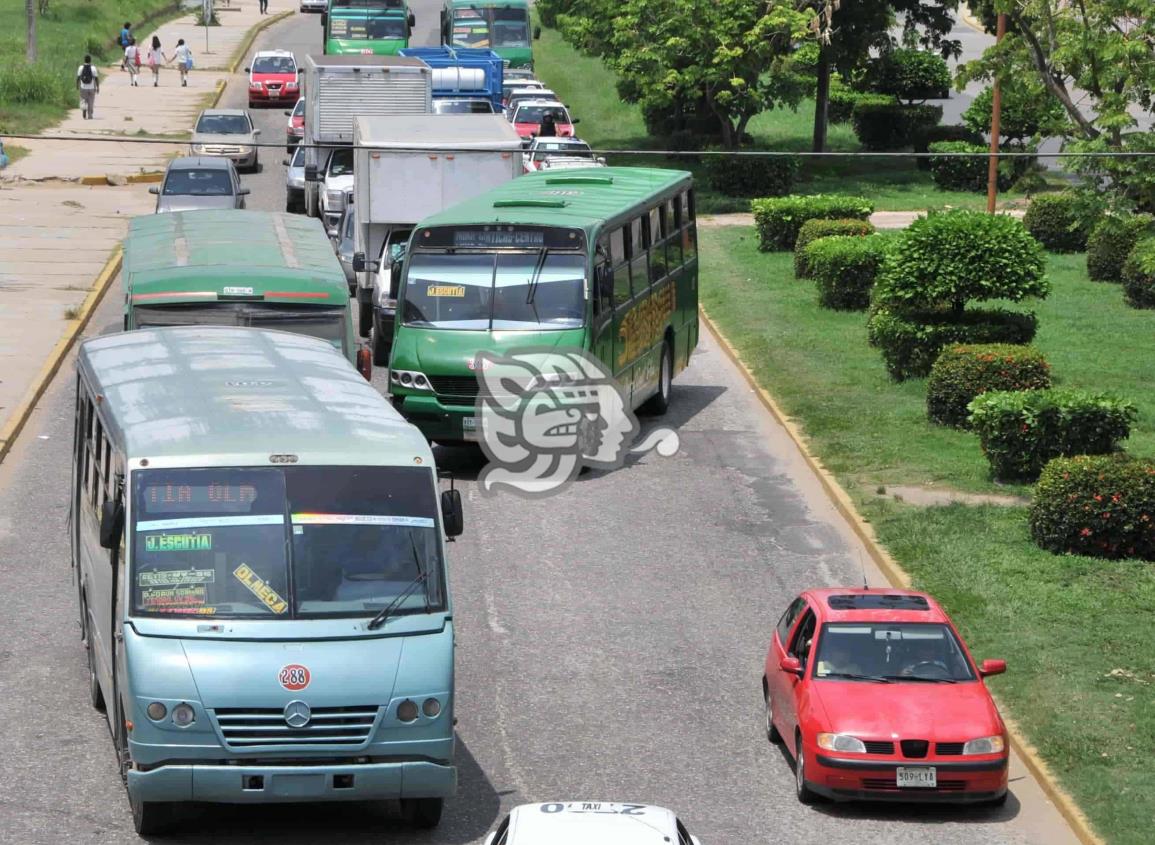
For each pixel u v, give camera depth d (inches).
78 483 1041.5
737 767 909.8
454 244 1512.1
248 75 4783.5
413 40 5506.9
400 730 762.2
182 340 1042.7
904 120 3612.2
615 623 1135.6
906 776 828.6
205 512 790.5
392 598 784.9
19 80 3860.7
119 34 5162.4
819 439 1582.2
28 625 1098.1
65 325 1984.5
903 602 945.5
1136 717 936.3
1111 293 2233.0
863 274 2169.0
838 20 3336.6
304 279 1294.3
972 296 1743.4
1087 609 1110.4
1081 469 1225.4
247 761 749.3
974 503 1363.2
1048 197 2561.5
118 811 816.3
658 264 1732.3
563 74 4950.8
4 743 902.4
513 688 1016.9
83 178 3046.3
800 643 932.6
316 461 811.4
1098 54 1731.1
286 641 761.6
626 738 944.9
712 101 3329.2
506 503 1417.3
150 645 753.0
